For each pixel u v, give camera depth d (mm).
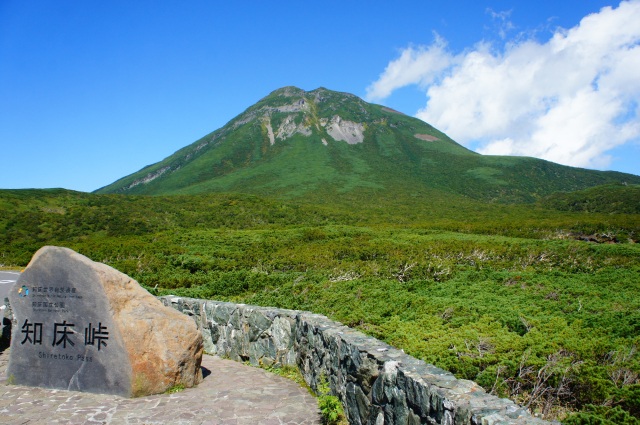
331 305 14539
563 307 12477
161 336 7363
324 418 6184
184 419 6141
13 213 58562
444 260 26141
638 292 15062
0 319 12297
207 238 43656
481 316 11641
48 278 7512
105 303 7234
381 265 25375
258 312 9141
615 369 7074
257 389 7453
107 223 60031
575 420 5730
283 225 65125
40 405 6598
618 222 49812
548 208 87500
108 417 6180
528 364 7414
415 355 8273
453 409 4012
